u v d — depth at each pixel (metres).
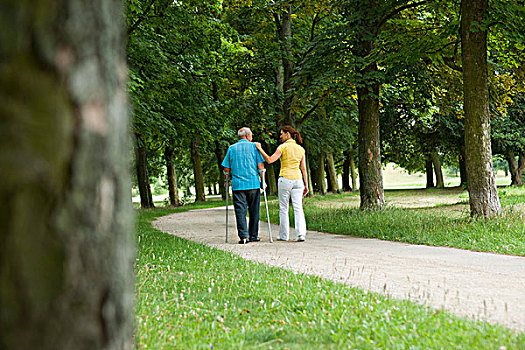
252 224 9.78
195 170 36.00
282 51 21.28
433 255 7.32
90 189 1.35
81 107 1.33
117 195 1.45
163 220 16.59
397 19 15.42
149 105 15.25
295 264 6.61
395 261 6.77
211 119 20.47
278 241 9.69
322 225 12.09
